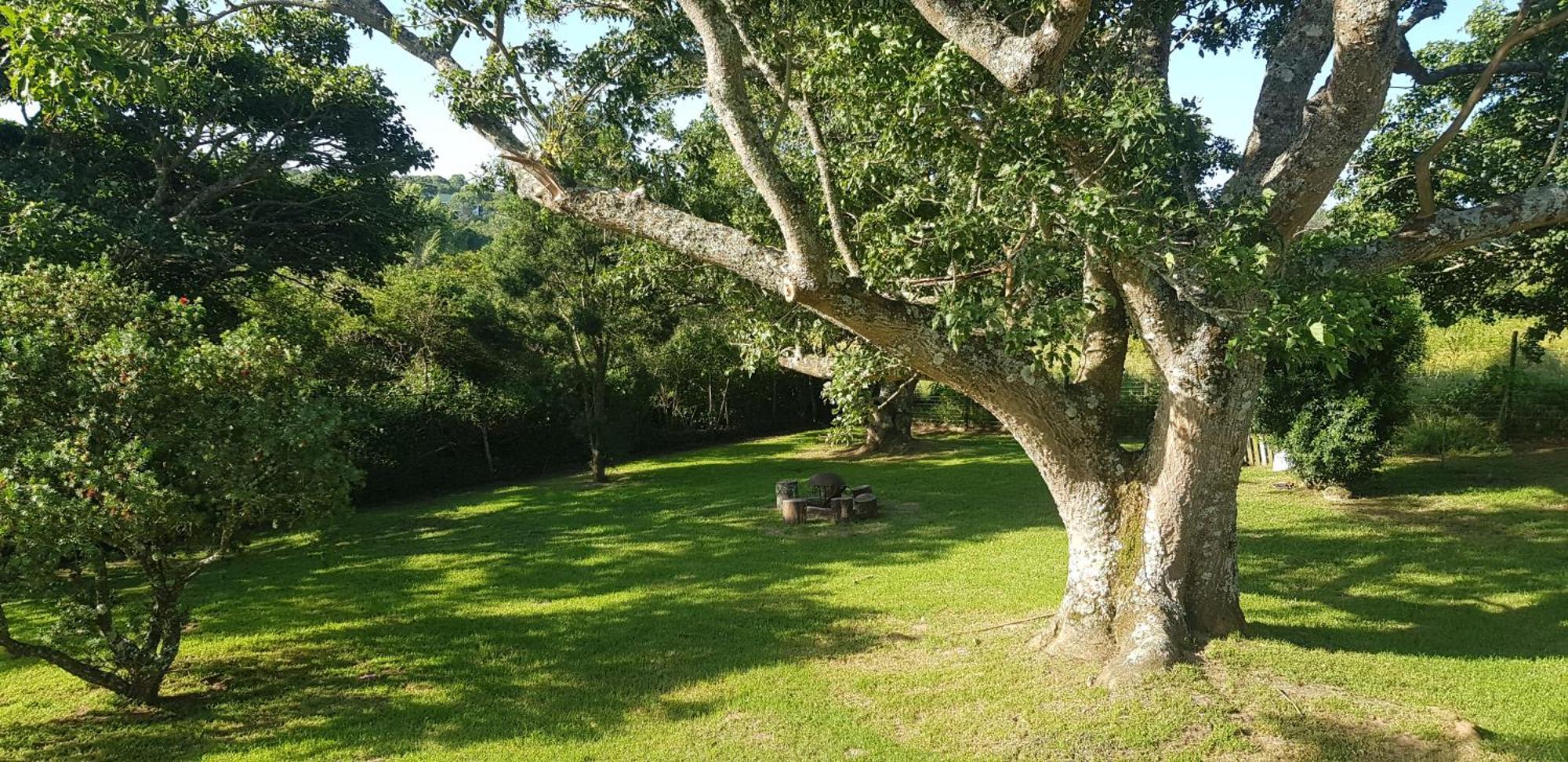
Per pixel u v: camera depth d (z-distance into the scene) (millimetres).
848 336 7289
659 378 22969
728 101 4691
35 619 8914
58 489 5285
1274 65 5891
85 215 11445
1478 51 9984
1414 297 12258
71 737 5762
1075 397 5949
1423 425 15469
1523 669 5668
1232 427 5523
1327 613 7258
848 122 6012
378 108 16359
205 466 5660
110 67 5355
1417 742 4531
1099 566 5938
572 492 18047
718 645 7191
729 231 5402
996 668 6031
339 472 6234
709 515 13961
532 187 5832
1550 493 11398
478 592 9562
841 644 7062
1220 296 4984
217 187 15430
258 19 10930
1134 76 6531
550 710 5926
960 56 4949
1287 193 5066
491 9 6707
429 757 5250
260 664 7262
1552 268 11477
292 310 19047
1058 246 4777
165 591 6305
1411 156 9758
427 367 21297
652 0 7133
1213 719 4859
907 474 17578
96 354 5465
